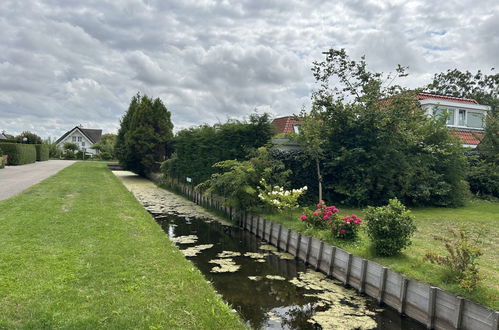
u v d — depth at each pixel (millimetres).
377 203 13086
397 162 12727
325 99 13477
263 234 10266
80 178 20453
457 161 14047
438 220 10758
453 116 22328
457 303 4570
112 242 6773
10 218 8250
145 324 3793
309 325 5098
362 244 7254
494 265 6168
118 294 4477
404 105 12953
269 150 12641
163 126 28469
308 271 7535
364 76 13289
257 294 6223
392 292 5645
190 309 4273
